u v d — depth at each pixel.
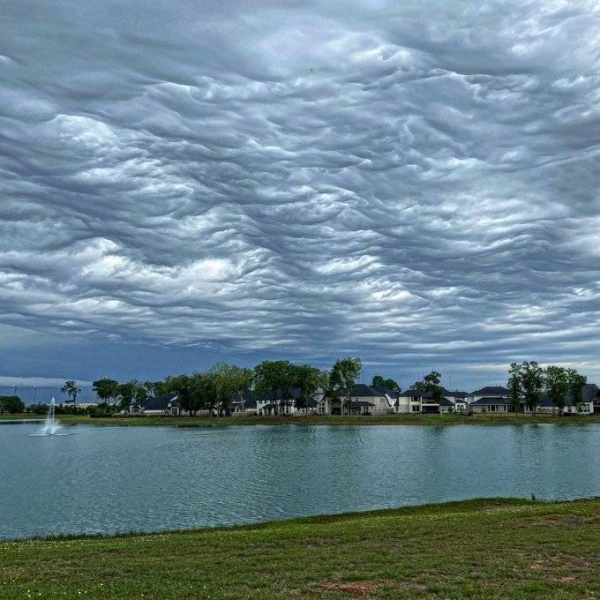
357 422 174.75
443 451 90.12
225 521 42.09
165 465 76.75
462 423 166.62
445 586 18.88
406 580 19.86
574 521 30.19
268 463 76.62
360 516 40.50
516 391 195.00
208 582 19.78
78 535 35.81
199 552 24.83
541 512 33.22
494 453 86.56
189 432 153.12
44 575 21.02
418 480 60.53
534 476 62.97
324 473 66.19
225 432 149.38
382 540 26.42
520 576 20.08
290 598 17.80
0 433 160.38
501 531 27.84
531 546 24.48
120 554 24.69
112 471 71.62
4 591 18.36
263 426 174.50
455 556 22.98
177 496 52.59
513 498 45.84
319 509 46.03
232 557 23.62
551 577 19.92
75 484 61.06
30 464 81.38
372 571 20.98
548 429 144.00
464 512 37.75
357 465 73.19
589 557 22.67
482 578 19.89
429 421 170.62
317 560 22.72
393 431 143.00
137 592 18.39
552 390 192.38
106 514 45.25
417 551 24.03
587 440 109.00
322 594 18.25
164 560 23.30
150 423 198.50
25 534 38.53
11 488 58.75
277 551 24.61
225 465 75.19
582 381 197.62
